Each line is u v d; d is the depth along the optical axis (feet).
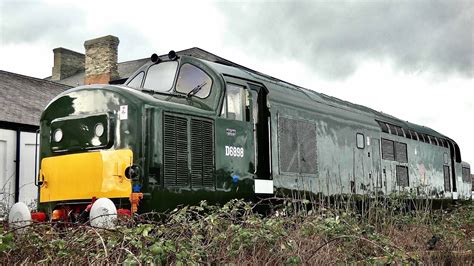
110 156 24.68
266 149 30.89
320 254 21.70
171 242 17.75
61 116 26.91
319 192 34.86
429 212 37.81
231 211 23.65
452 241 31.42
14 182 41.32
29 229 20.08
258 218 22.21
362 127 41.75
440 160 56.34
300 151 33.60
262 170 30.42
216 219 21.33
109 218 21.42
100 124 25.39
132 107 24.97
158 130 25.04
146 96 25.72
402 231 33.12
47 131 27.22
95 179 24.76
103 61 67.87
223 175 27.89
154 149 24.73
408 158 48.78
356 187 39.47
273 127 31.53
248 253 21.09
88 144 25.58
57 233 19.95
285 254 20.79
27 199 42.14
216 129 27.86
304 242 22.40
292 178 32.48
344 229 24.18
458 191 60.18
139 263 16.25
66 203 25.45
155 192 24.53
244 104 30.07
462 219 39.22
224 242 20.51
